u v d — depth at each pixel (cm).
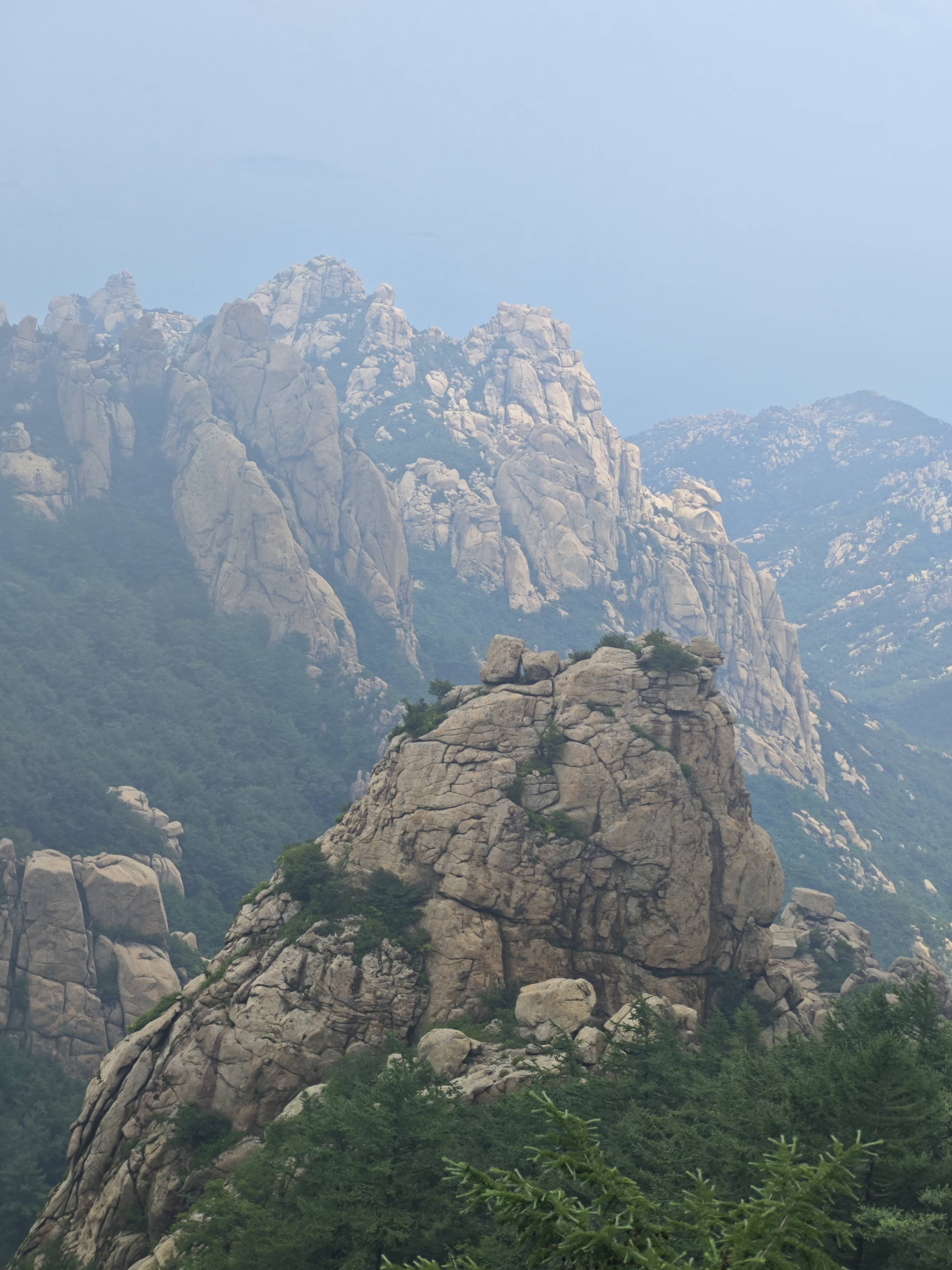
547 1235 2423
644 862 9206
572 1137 2688
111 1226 7412
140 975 13988
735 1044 6500
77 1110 12275
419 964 8556
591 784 9400
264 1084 7850
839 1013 6712
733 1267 2248
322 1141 5909
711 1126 4628
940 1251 3359
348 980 8288
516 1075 6588
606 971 8931
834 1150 3222
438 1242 4678
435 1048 7238
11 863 13988
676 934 9088
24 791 18600
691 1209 2511
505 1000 8450
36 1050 13025
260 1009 8138
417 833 9256
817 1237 2389
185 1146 7594
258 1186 6050
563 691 9981
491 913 8938
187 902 18188
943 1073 5125
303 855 9388
